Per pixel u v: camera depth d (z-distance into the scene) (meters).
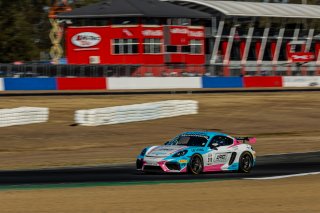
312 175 43.72
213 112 97.56
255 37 199.25
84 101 101.56
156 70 143.75
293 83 152.88
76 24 174.38
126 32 170.12
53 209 28.84
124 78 131.00
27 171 45.81
